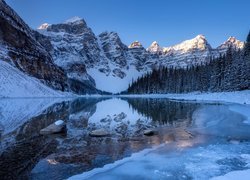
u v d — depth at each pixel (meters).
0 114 27.58
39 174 9.46
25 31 102.62
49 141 14.96
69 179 9.09
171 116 29.34
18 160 11.05
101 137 16.59
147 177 9.52
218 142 15.30
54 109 36.31
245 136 17.23
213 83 85.31
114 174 9.76
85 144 14.35
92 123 23.17
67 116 28.14
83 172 9.83
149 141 15.48
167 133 18.30
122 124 22.84
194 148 13.75
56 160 11.20
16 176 9.19
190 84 111.62
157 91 135.50
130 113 32.88
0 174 9.35
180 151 13.08
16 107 36.44
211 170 10.17
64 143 14.51
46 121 23.16
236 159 11.63
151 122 24.30
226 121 24.77
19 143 14.27
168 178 9.41
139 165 10.80
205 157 11.99
